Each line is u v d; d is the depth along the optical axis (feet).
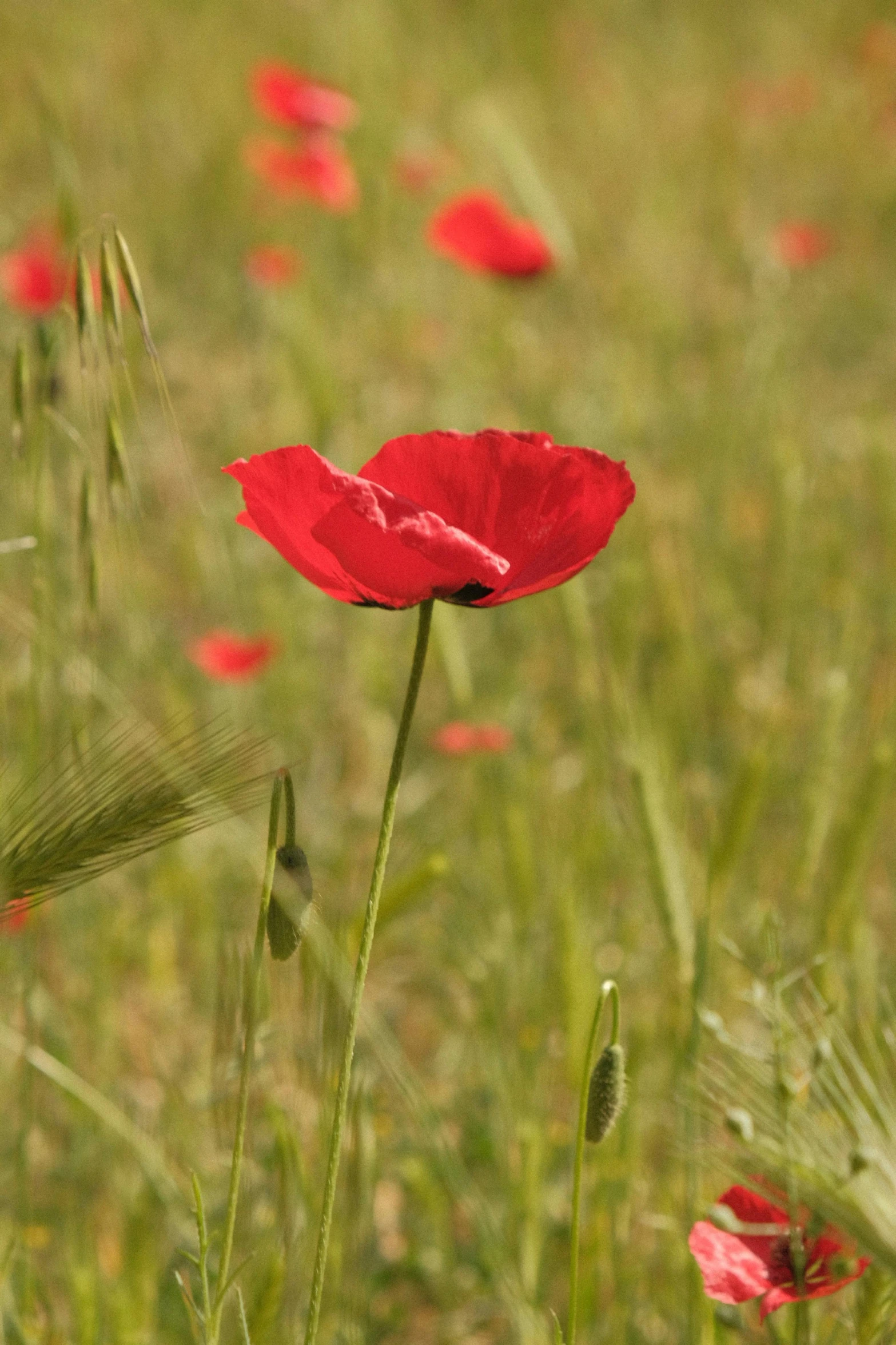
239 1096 3.50
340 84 13.26
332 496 3.43
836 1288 3.54
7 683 4.31
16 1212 3.95
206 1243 3.51
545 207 6.26
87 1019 4.43
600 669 4.68
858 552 7.23
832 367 10.11
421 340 9.94
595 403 8.54
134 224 10.59
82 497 3.81
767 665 6.17
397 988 5.25
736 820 3.96
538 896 4.58
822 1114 3.60
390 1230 4.41
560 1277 4.26
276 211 11.17
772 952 3.70
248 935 4.49
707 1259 3.57
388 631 7.07
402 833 5.65
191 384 9.04
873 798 4.07
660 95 14.99
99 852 3.47
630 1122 4.06
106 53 12.28
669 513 7.07
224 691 6.17
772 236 10.85
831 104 14.64
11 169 11.39
